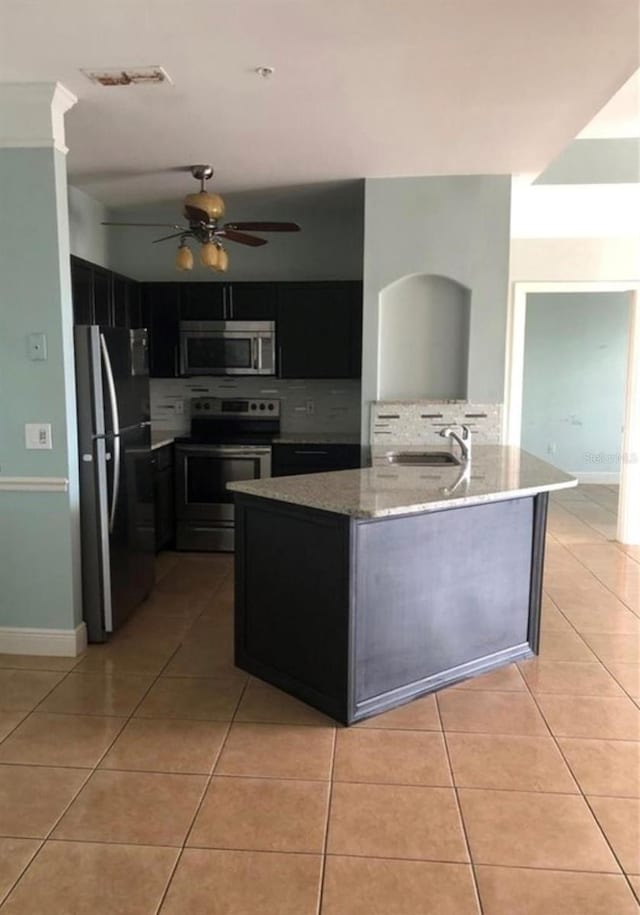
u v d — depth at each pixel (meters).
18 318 3.20
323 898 1.89
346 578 2.71
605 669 3.31
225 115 3.33
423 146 3.83
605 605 4.18
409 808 2.26
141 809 2.24
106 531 3.46
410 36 2.54
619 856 2.05
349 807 2.26
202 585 4.51
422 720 2.83
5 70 2.83
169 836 2.12
